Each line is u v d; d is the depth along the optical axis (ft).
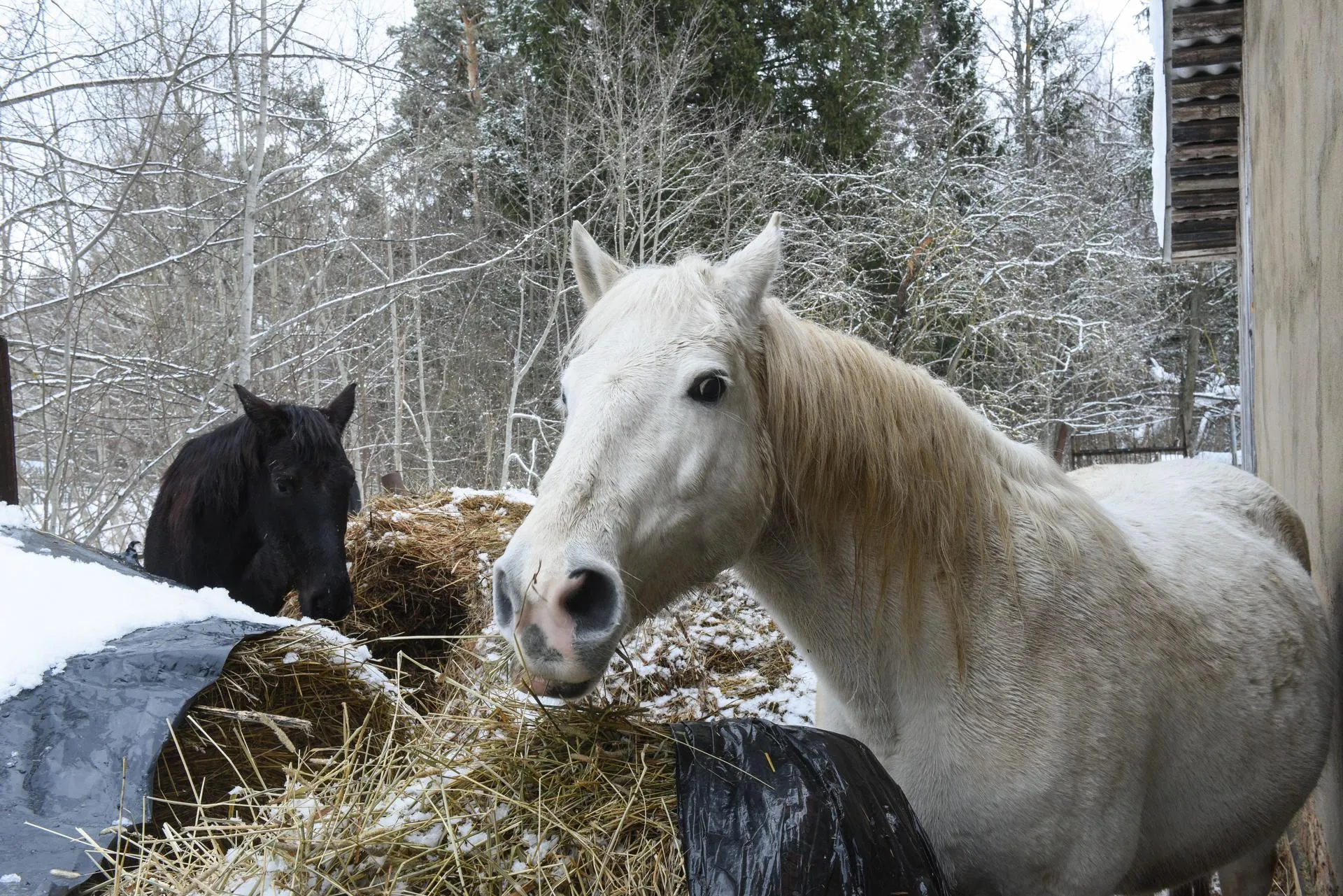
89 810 5.70
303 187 30.68
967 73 59.88
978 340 36.37
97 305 32.78
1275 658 7.19
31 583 7.50
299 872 4.70
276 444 13.89
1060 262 41.86
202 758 6.82
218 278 36.06
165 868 5.12
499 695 6.17
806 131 49.70
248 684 7.55
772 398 5.84
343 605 14.20
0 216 25.31
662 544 5.32
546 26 51.03
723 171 44.45
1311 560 10.48
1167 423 71.77
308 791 5.46
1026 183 41.39
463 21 60.18
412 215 51.26
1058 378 39.88
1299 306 11.27
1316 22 10.18
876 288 44.62
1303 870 10.66
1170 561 7.24
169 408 32.73
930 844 5.53
